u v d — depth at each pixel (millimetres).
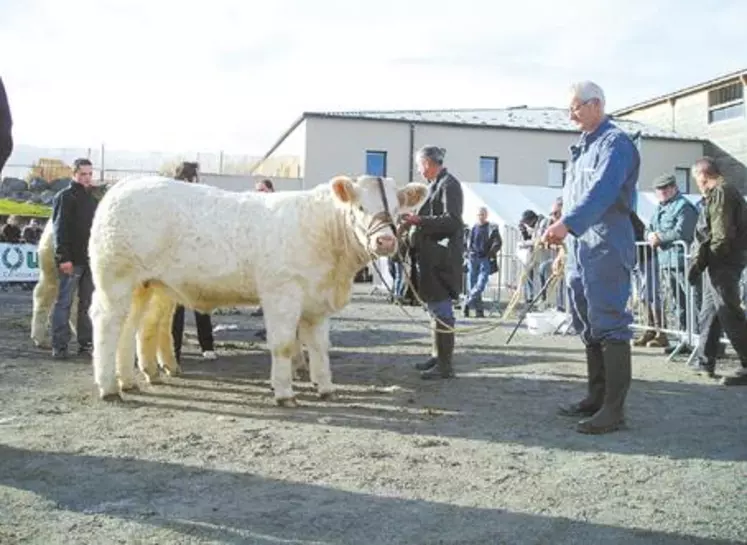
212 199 6281
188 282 6230
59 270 8453
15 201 34844
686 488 4199
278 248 6023
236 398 6461
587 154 5520
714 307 7688
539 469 4527
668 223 9555
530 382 7367
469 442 5117
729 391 7027
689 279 7547
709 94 38656
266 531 3473
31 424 5438
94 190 8953
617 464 4648
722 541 3436
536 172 37281
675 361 8898
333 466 4508
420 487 4145
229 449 4848
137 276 6262
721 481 4328
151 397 6477
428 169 7367
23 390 6691
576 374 7832
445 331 7027
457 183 7266
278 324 6059
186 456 4680
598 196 5121
